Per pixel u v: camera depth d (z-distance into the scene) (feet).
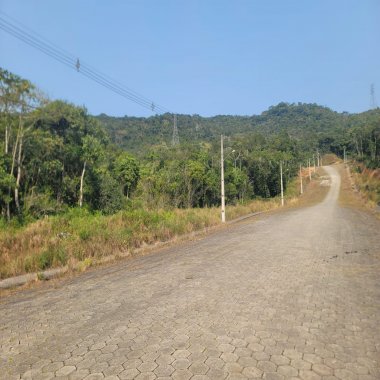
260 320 16.66
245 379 11.45
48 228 51.72
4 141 127.54
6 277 32.76
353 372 11.88
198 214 88.12
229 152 221.66
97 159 148.97
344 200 204.44
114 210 140.46
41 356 13.85
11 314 19.90
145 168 178.19
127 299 21.31
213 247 42.75
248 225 74.79
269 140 416.46
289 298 20.13
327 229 58.54
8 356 14.05
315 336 14.76
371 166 274.57
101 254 41.88
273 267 28.73
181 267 30.60
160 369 12.25
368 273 26.32
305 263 30.25
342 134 490.90
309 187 290.76
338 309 18.19
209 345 14.01
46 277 31.50
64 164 146.41
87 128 156.56
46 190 130.62
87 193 145.07
